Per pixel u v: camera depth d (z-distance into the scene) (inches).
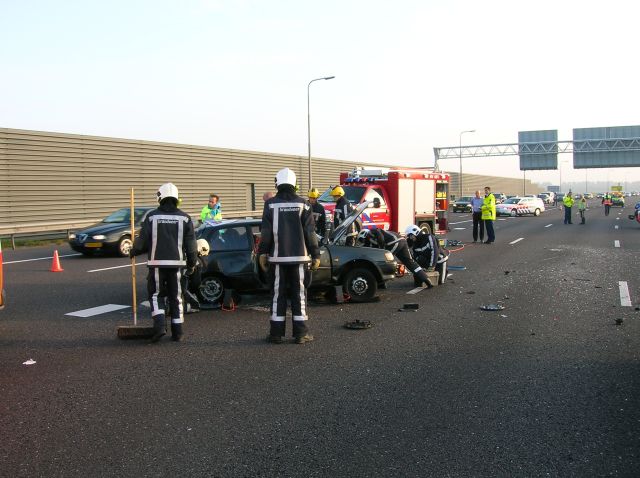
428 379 225.5
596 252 701.3
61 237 1048.2
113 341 291.3
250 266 375.9
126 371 240.1
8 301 406.6
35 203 1039.6
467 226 1328.7
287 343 284.0
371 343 281.3
